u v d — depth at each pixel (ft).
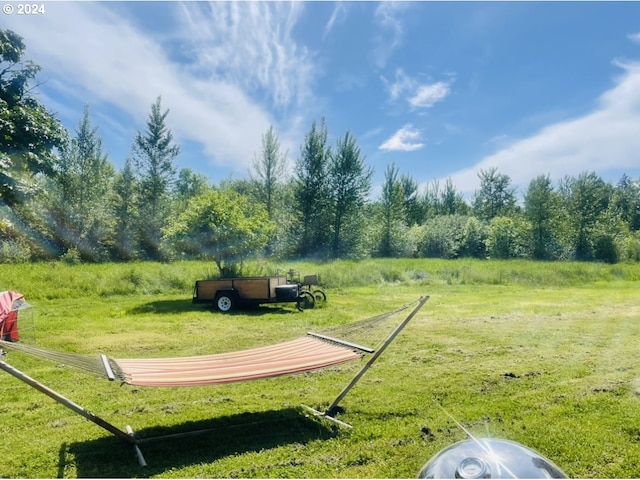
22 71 42.70
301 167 115.96
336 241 116.57
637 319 34.17
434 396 17.56
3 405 16.38
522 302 43.55
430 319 34.17
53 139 42.42
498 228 126.62
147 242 110.83
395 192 134.21
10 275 47.96
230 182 168.04
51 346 25.00
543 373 20.44
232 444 13.57
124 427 14.66
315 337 18.61
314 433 14.34
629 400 17.01
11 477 11.57
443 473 6.76
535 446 13.33
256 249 49.06
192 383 12.81
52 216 100.17
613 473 11.86
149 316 34.91
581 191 123.13
